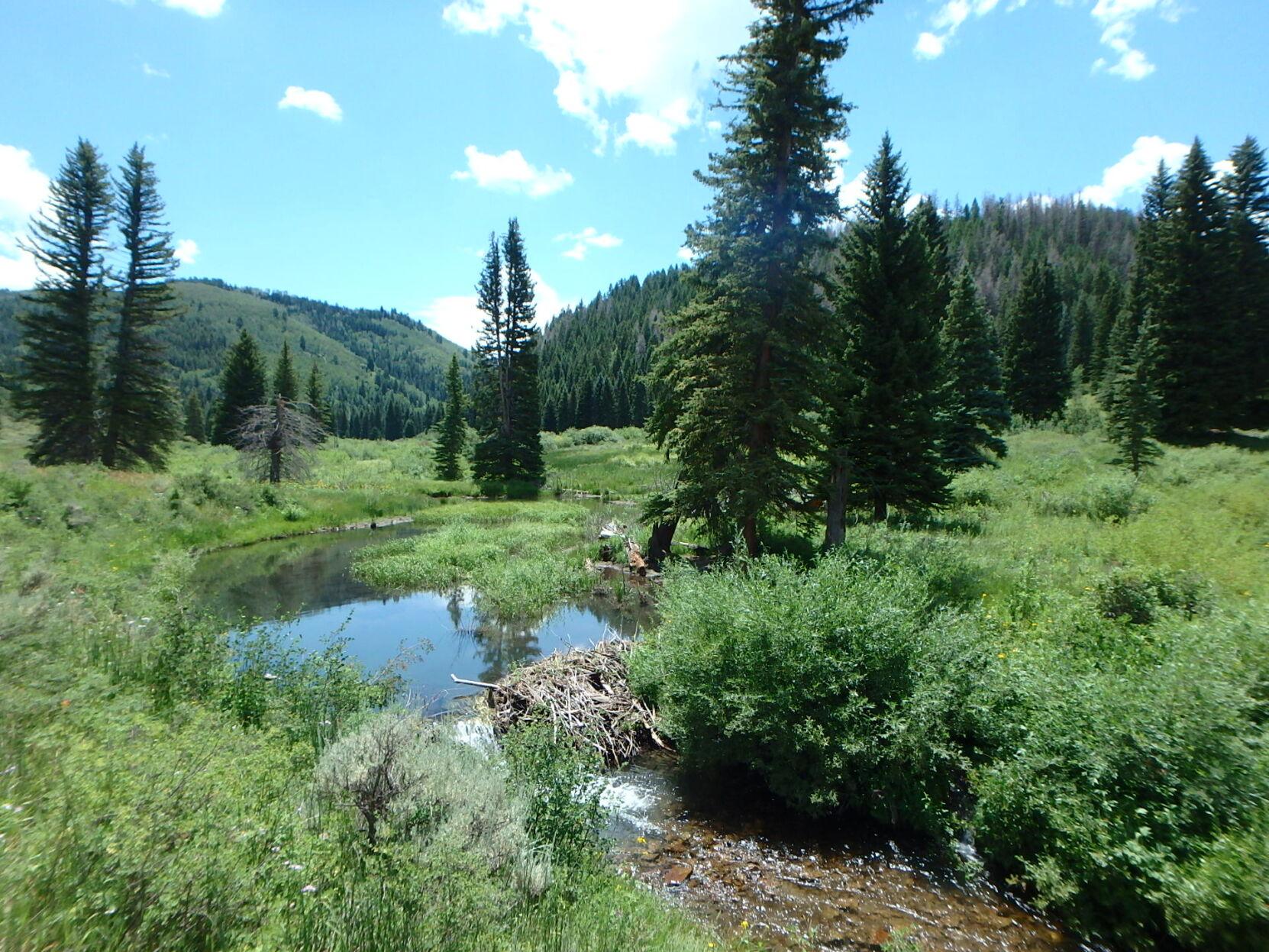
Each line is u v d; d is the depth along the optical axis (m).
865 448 18.83
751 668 7.13
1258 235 39.34
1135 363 27.06
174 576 11.57
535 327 44.66
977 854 6.07
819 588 7.59
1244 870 4.25
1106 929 4.96
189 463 40.03
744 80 15.28
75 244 29.55
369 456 60.12
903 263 19.59
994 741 6.60
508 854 4.25
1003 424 28.33
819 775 6.76
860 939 4.98
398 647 11.86
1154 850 4.79
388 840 3.91
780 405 14.95
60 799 3.12
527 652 11.82
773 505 15.65
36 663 5.01
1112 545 12.48
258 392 57.56
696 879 5.73
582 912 4.09
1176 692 5.23
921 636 7.30
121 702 4.62
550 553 20.89
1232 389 34.78
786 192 15.26
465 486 41.31
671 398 17.41
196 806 3.09
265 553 20.47
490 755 5.75
